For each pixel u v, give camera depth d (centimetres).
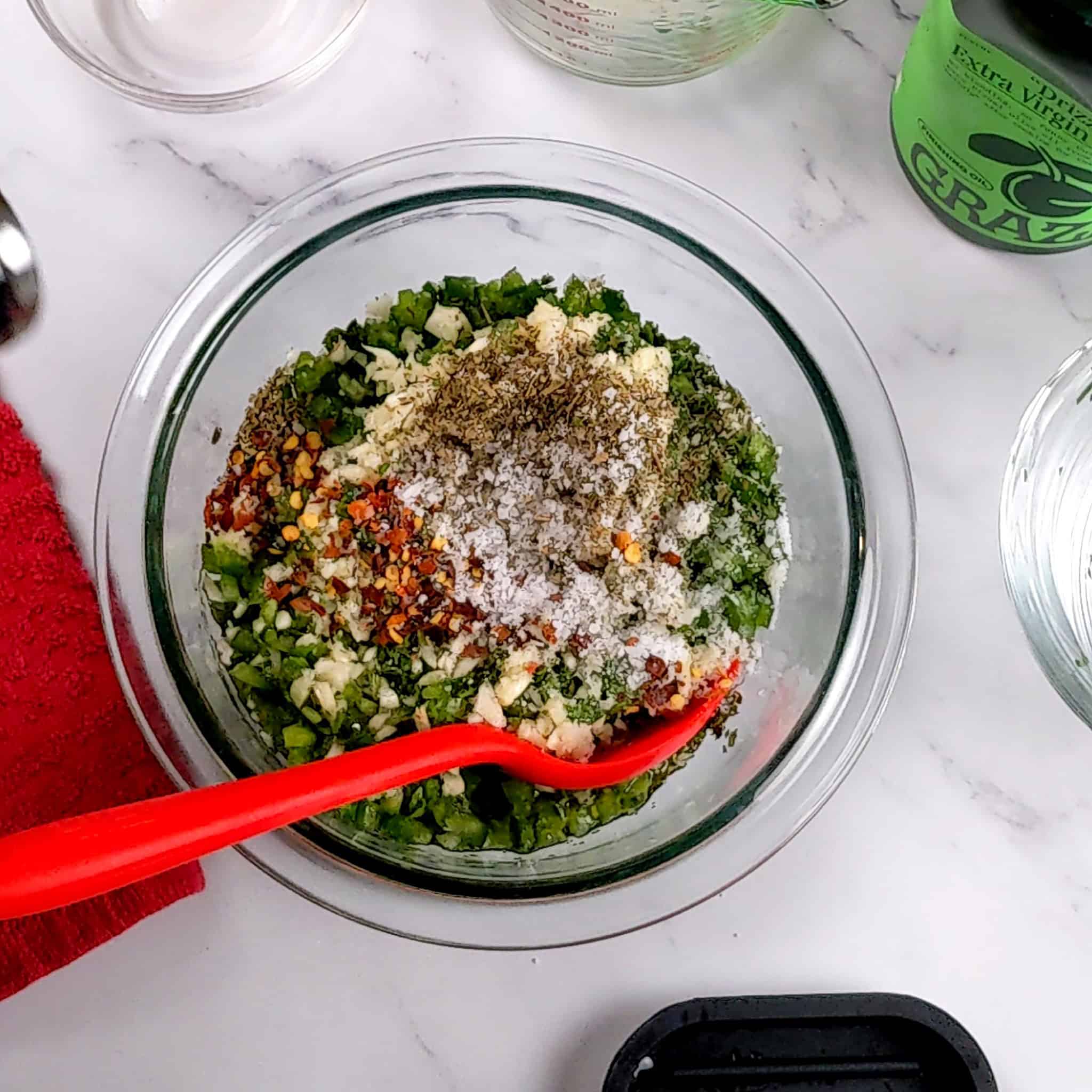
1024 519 90
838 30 94
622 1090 83
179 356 83
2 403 90
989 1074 84
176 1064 89
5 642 88
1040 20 68
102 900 86
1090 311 94
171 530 83
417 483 81
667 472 83
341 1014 89
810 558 87
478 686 81
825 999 85
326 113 94
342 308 90
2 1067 88
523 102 95
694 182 94
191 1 97
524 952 90
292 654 82
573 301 90
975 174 84
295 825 77
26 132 93
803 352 85
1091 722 85
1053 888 91
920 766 92
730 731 87
